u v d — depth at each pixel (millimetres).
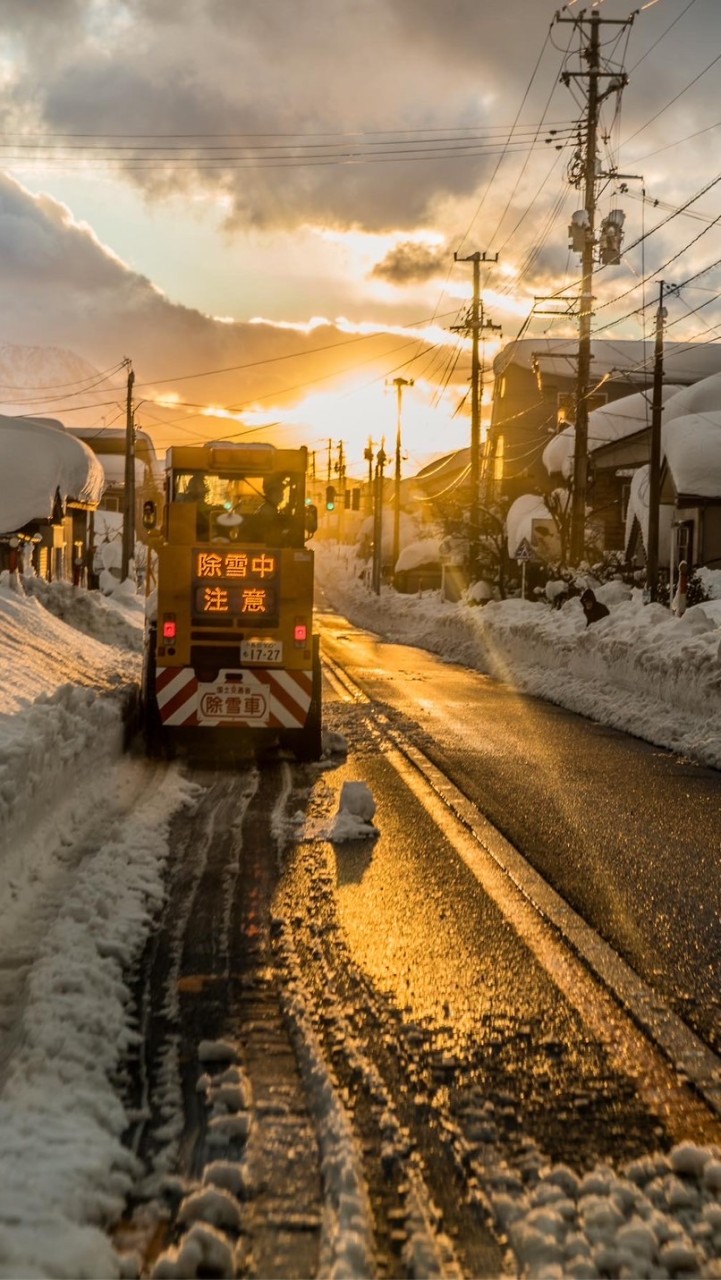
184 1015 5840
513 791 12094
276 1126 4652
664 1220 3963
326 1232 3900
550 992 6254
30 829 8633
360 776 13062
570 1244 3809
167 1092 4961
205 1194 4020
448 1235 3926
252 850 9398
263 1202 4102
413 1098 4941
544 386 74062
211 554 14023
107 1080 5008
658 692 18891
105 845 9008
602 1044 5562
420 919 7547
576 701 20031
